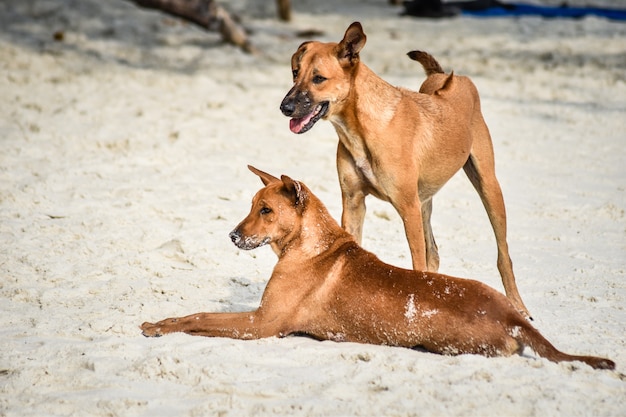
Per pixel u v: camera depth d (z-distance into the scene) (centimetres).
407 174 937
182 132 1803
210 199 1408
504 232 1031
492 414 680
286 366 781
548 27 3119
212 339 842
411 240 950
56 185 1445
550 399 698
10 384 750
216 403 705
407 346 812
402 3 3675
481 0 3512
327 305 838
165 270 1090
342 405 700
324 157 1702
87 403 712
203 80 2273
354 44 928
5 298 980
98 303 964
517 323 771
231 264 1120
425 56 1131
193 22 2597
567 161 1689
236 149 1727
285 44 2856
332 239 866
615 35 2952
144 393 734
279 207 858
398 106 947
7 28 2747
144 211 1333
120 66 2411
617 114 2012
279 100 2134
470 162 1056
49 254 1127
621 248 1227
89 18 2952
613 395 716
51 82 2198
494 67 2497
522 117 2003
